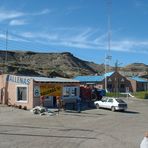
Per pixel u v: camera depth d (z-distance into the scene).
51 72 144.62
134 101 70.38
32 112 40.06
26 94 44.94
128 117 39.31
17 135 23.98
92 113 42.34
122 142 22.41
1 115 36.78
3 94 47.78
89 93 56.12
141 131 27.94
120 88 106.81
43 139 22.55
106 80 93.44
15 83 46.25
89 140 22.75
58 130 27.00
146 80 116.00
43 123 31.34
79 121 33.88
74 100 49.59
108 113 43.19
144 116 41.06
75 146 20.38
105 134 25.77
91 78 101.81
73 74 168.62
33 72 140.88
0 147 19.56
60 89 47.31
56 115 38.41
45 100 45.59
